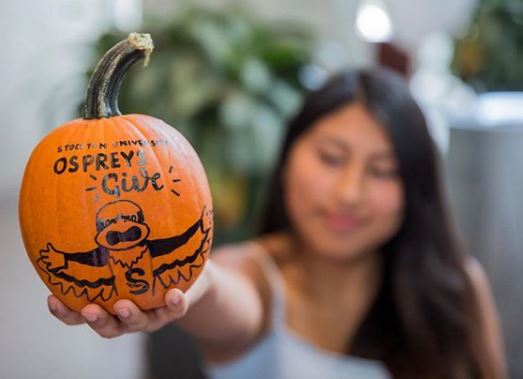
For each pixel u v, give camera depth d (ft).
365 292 4.02
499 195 6.88
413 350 3.92
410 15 8.75
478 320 4.15
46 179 1.80
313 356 3.85
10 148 7.57
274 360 3.80
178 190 1.83
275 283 3.83
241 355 3.73
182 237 1.83
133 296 1.80
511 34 7.31
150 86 6.25
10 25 7.39
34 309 7.34
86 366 6.78
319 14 9.21
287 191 3.87
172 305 1.82
